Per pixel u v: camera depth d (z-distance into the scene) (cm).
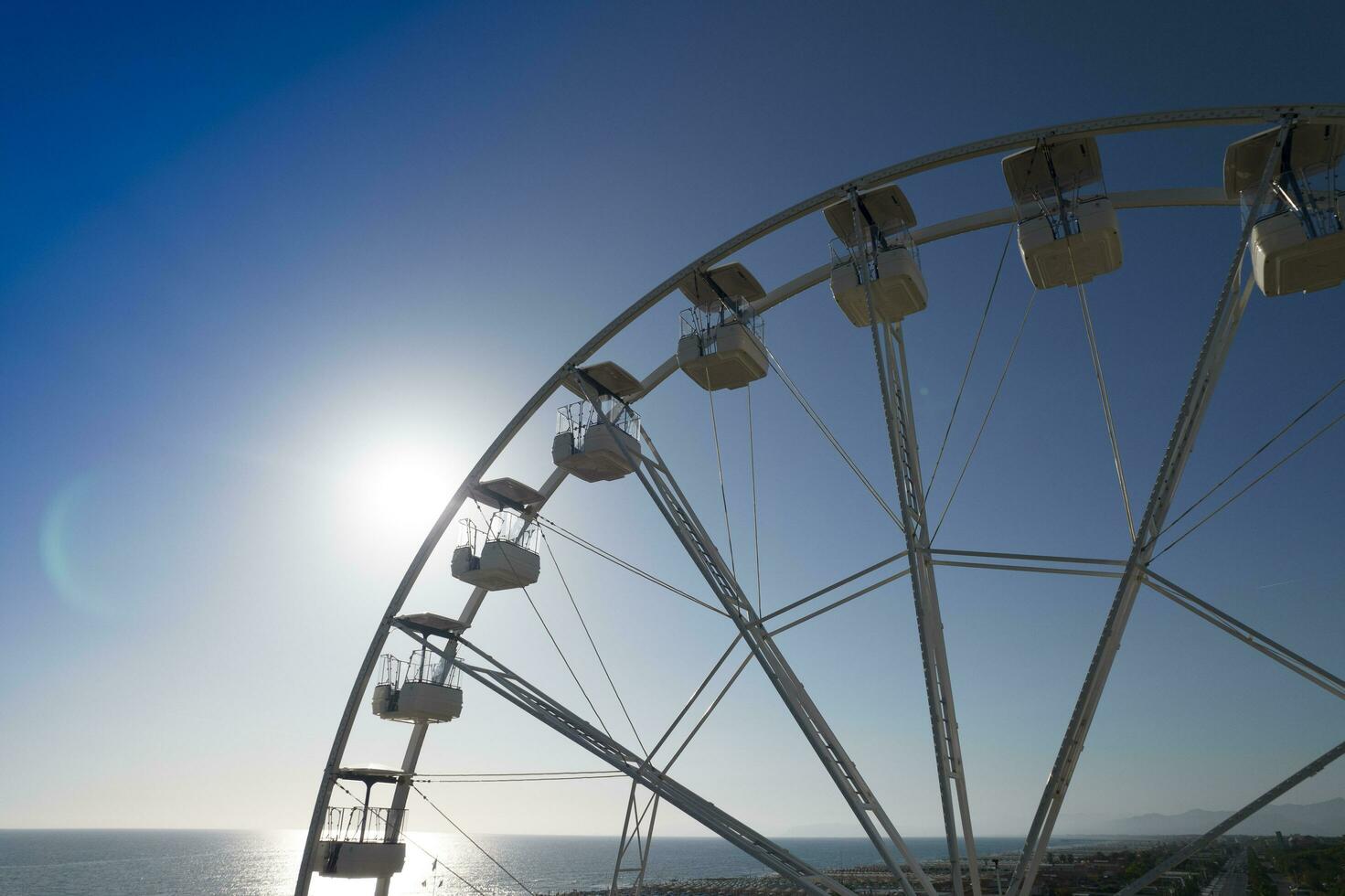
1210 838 1301
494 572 2508
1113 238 1670
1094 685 1502
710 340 2141
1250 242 1505
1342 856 13725
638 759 2200
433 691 2709
